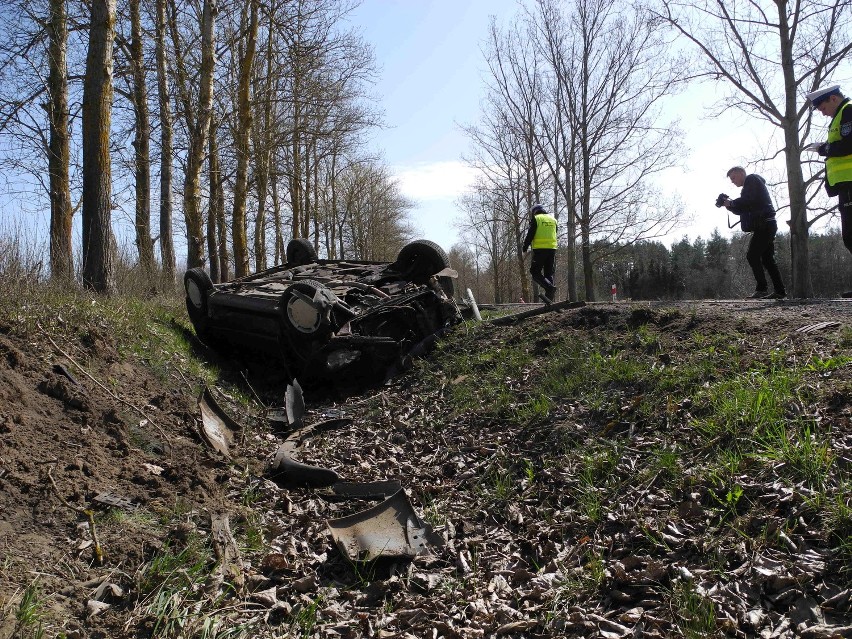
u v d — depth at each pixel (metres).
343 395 7.85
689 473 3.79
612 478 4.12
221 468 4.97
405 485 4.89
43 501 3.54
